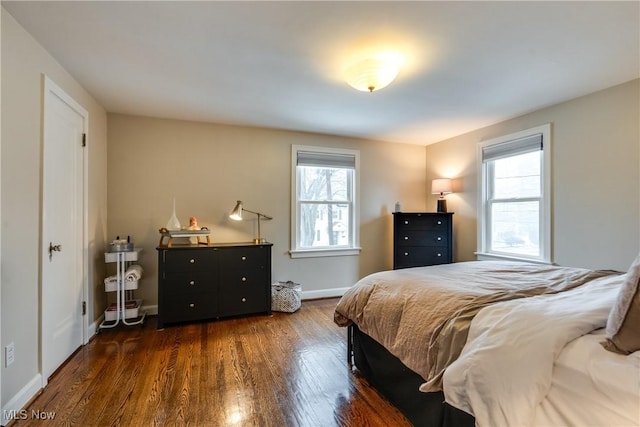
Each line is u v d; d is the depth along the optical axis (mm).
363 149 4234
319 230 4066
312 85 2498
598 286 1539
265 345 2498
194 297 3000
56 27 1710
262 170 3721
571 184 2781
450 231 3811
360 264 4211
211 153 3504
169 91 2617
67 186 2258
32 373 1760
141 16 1622
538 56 2035
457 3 1517
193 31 1762
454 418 1301
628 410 821
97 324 2799
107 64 2143
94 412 1620
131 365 2141
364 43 1882
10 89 1603
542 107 2990
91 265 2676
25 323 1706
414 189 4523
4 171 1550
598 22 1665
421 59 2070
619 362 890
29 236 1757
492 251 3600
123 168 3174
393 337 1616
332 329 2873
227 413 1621
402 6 1540
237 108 3031
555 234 2904
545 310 1175
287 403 1719
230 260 3139
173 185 3354
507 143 3373
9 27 1592
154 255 3275
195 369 2088
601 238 2564
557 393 956
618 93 2463
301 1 1503
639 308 920
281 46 1920
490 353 1061
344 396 1797
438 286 1673
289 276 3844
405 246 3869
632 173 2379
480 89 2564
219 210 3525
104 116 3039
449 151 4172
